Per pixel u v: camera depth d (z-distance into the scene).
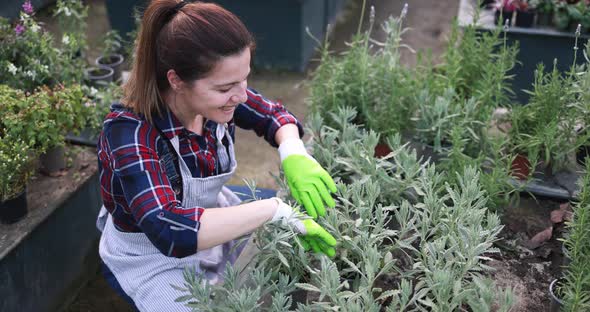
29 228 2.62
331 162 2.23
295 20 4.93
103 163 1.81
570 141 2.56
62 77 3.43
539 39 4.06
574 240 1.87
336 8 6.21
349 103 2.82
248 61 1.62
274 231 1.77
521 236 2.25
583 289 1.77
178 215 1.65
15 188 2.59
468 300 1.52
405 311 1.76
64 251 2.87
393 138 2.20
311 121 2.55
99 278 3.08
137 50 1.68
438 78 2.96
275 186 3.80
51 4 6.29
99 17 6.26
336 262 1.87
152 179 1.69
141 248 2.00
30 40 3.41
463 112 2.53
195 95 1.63
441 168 2.42
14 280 2.57
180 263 2.00
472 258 1.65
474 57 3.03
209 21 1.55
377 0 6.71
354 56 2.92
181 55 1.55
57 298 2.86
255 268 1.77
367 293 1.64
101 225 2.25
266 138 2.20
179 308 1.91
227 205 2.24
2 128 2.77
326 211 1.98
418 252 1.79
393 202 2.09
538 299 1.94
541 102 2.57
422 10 6.43
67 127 2.90
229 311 1.57
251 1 4.92
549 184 2.47
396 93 2.70
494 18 4.30
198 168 1.91
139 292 1.97
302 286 1.60
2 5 4.88
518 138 2.55
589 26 3.95
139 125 1.73
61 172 3.00
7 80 3.27
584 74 2.54
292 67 5.20
